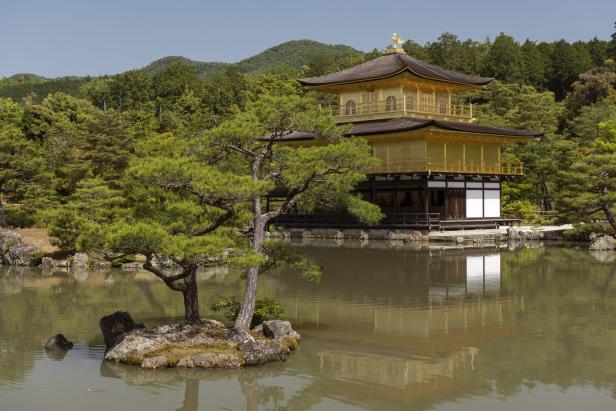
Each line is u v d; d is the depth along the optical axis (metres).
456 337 25.53
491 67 139.12
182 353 21.84
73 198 55.62
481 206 70.31
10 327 27.48
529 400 18.83
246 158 25.36
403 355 23.11
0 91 181.88
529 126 90.12
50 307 31.56
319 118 23.81
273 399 18.94
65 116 103.00
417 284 37.72
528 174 78.56
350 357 22.81
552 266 45.50
